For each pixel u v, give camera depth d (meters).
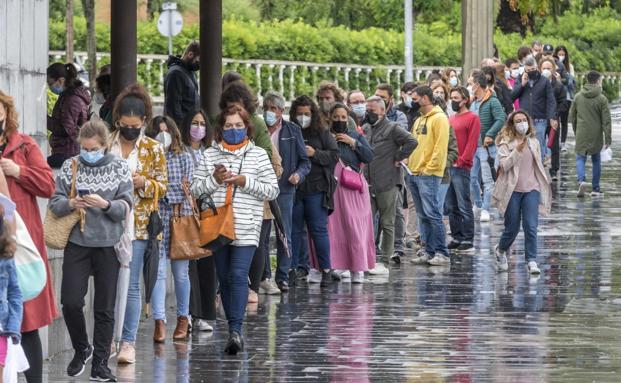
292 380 17.31
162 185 18.67
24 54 17.69
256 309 23.72
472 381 17.14
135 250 18.52
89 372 17.92
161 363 18.61
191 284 20.92
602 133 43.88
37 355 15.50
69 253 16.94
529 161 28.03
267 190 19.36
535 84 45.28
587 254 30.95
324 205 26.30
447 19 83.00
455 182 31.94
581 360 18.66
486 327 21.56
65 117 24.95
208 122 20.78
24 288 14.41
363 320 22.41
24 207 15.54
